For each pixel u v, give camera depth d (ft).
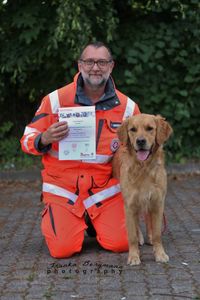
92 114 16.11
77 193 16.60
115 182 16.85
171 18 30.01
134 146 15.11
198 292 13.07
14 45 29.60
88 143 16.24
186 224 20.01
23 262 15.81
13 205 24.07
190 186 27.12
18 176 29.35
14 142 31.86
